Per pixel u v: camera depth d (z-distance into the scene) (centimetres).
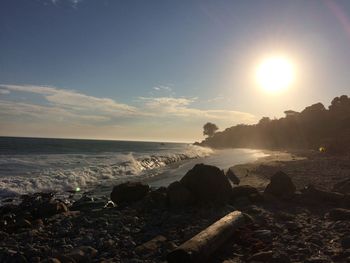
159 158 4188
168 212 1166
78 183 2164
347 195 1253
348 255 686
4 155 3841
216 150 8394
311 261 665
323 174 2223
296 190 1506
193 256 636
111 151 5922
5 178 2105
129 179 2430
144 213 1175
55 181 2136
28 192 1838
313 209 1179
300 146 8462
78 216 1159
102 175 2562
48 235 951
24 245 859
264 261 679
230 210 1145
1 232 976
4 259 752
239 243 791
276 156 4625
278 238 827
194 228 927
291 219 1020
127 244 830
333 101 9575
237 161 4319
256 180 1984
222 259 705
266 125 11369
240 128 12938
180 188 1255
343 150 4884
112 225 1012
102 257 753
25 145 6694
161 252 762
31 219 1206
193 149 7350
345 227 893
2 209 1357
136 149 7225
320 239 805
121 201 1380
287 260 678
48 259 695
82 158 3828
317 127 8919
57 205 1268
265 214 1080
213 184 1270
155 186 2058
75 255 730
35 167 2777
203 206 1220
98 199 1530
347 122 8319
